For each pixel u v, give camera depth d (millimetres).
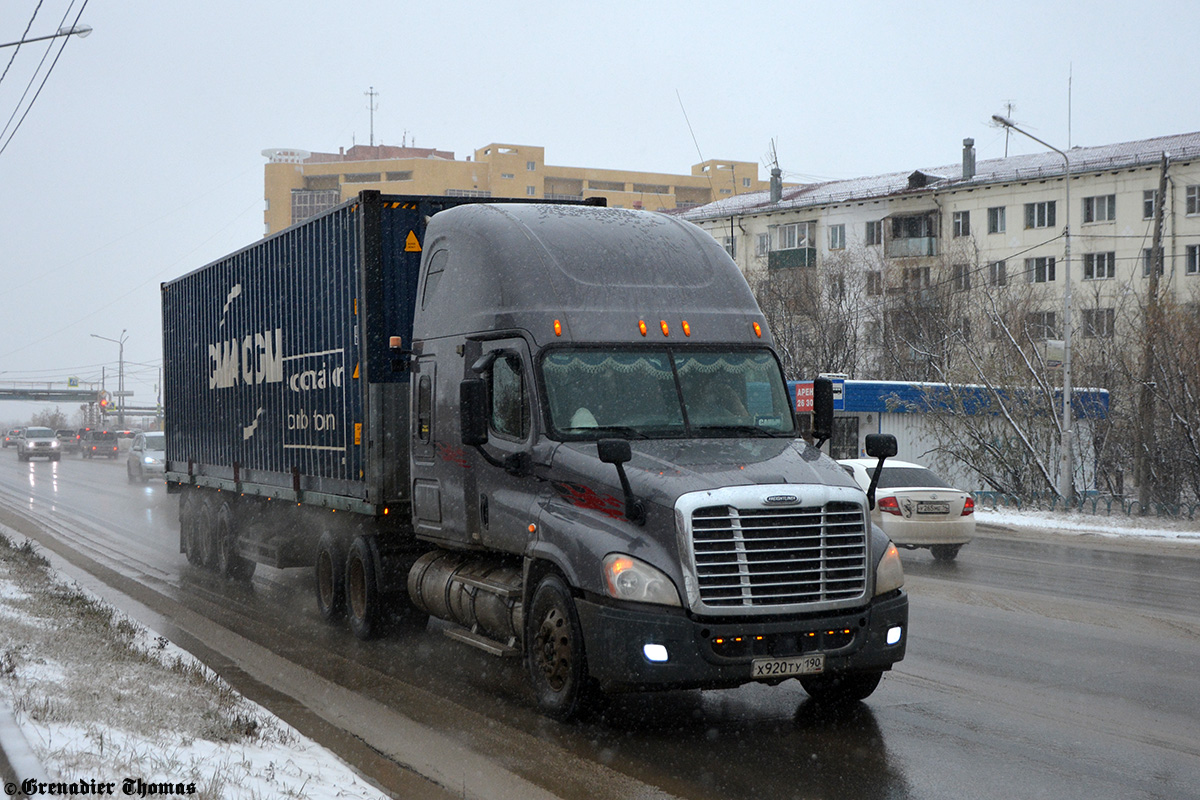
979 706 7918
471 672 9273
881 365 44875
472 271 8984
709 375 8258
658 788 6145
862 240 59125
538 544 7688
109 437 74000
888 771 6414
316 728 7406
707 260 8984
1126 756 6676
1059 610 12203
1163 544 20953
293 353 12758
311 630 11391
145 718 6426
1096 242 51250
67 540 20406
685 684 6754
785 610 6832
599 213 9234
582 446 7672
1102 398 29609
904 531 17000
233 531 15219
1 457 76125
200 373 16812
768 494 6895
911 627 11141
